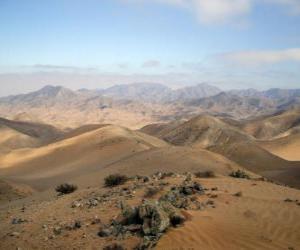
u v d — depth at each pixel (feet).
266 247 44.21
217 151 385.91
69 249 50.21
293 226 50.67
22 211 81.71
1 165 323.16
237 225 50.83
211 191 71.00
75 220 61.67
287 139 521.65
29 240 57.06
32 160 320.50
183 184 75.66
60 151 324.60
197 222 51.01
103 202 70.13
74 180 165.37
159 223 48.29
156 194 68.28
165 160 173.68
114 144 302.04
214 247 44.19
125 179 92.17
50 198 101.45
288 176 259.19
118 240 49.42
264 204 61.46
